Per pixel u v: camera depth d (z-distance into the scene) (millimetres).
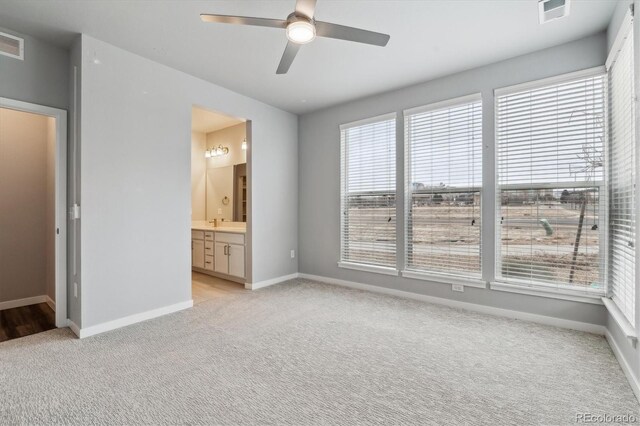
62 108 2850
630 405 1739
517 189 3070
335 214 4488
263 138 4352
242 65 3221
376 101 4043
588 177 2705
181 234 3357
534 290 2957
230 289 4219
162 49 2896
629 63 2105
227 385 1947
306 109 4629
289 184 4793
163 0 2223
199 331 2781
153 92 3109
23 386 1921
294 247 4895
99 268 2730
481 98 3240
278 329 2836
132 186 2947
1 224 3459
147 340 2588
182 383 1965
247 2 2270
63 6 2270
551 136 2879
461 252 3414
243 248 4391
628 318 2072
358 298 3785
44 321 3066
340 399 1812
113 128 2816
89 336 2658
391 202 3943
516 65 3041
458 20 2457
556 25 2521
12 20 2441
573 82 2762
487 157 3213
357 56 3023
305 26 1903
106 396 1826
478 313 3236
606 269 2605
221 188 5684
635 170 1917
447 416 1664
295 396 1840
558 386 1929
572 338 2604
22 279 3592
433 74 3434
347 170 4379
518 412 1692
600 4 2266
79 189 2666
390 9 2328
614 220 2490
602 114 2637
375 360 2271
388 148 3967
